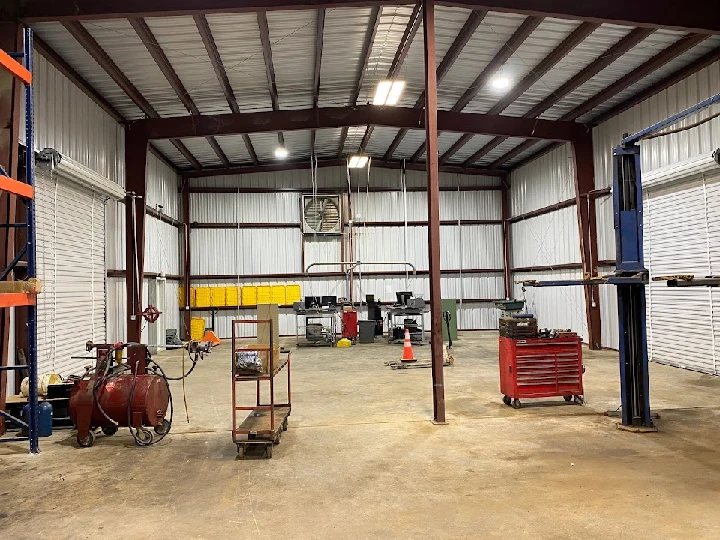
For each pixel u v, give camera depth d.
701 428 5.34
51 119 7.79
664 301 9.59
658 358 9.79
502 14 7.75
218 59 8.77
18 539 3.21
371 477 4.14
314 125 11.35
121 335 10.49
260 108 11.31
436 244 5.93
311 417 6.08
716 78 8.34
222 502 3.71
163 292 13.76
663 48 8.51
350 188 16.45
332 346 13.43
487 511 3.47
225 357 11.95
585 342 12.48
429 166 5.99
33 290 4.29
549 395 6.34
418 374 8.95
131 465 4.56
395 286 16.55
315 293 16.27
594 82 9.85
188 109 10.77
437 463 4.43
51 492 3.96
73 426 5.97
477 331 16.77
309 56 9.07
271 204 16.17
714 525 3.20
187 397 7.34
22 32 6.49
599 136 11.71
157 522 3.41
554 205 13.83
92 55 7.96
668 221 9.46
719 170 8.23
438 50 9.00
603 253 11.60
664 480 3.95
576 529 3.18
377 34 8.43
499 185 17.16
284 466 4.44
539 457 4.53
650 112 9.98
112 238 10.06
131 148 10.98
